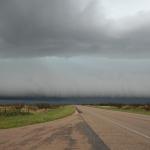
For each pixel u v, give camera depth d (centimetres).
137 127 2367
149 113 5534
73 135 1733
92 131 1992
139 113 5534
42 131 1947
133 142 1438
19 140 1470
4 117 3281
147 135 1766
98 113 5469
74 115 4569
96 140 1505
